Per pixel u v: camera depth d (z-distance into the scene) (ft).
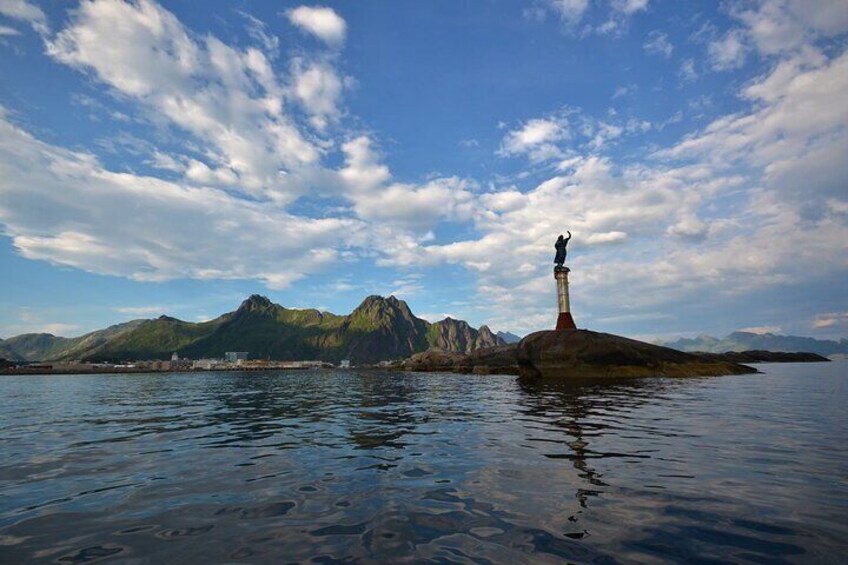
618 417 58.85
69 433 54.13
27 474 33.06
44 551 19.33
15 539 20.71
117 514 24.08
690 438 43.60
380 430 53.42
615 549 18.93
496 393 107.24
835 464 32.89
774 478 29.30
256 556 18.65
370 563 17.84
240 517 23.45
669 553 18.49
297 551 19.11
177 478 31.55
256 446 43.73
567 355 148.97
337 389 155.12
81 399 121.80
